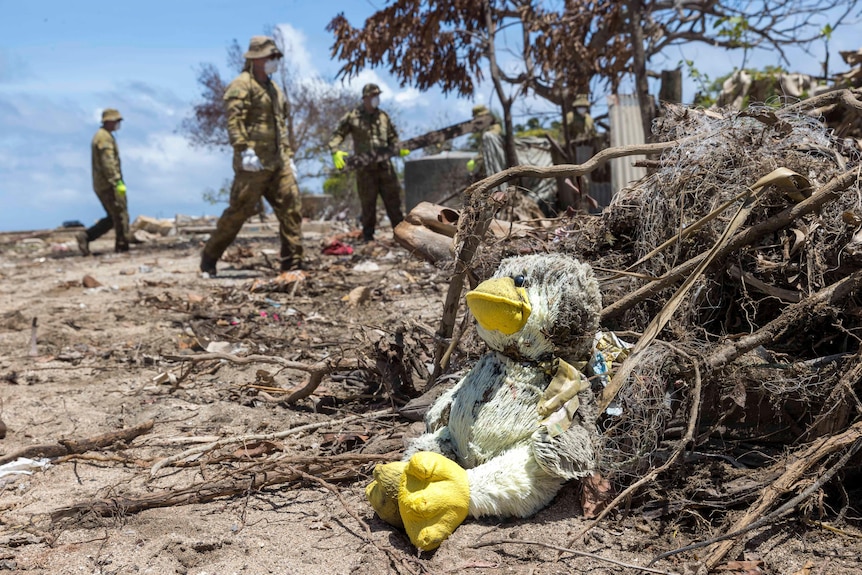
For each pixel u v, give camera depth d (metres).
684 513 3.07
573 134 12.99
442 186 15.18
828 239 3.47
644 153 3.96
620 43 12.42
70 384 5.69
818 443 2.96
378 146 12.77
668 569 2.75
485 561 2.86
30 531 3.24
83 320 8.02
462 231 3.97
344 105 25.03
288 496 3.57
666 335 3.59
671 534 2.98
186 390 5.39
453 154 15.84
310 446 4.16
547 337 3.14
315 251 13.02
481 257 4.18
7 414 4.97
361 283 9.32
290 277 9.27
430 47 12.45
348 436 4.00
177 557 2.98
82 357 6.48
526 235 4.58
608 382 3.31
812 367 3.19
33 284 11.15
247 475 3.69
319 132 24.53
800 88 9.69
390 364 4.63
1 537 3.20
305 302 8.41
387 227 17.64
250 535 3.18
